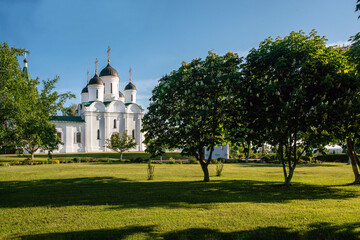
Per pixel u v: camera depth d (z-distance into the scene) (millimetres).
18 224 7086
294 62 11359
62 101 18812
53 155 45406
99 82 59125
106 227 6613
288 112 11375
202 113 12141
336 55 12398
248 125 12289
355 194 11125
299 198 10141
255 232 6164
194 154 13367
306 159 32188
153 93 15609
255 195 10758
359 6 8602
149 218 7258
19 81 15750
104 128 57500
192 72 13938
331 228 6355
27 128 16109
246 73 12945
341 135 11422
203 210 8125
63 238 5988
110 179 17078
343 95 11719
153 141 15609
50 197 10836
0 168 25500
